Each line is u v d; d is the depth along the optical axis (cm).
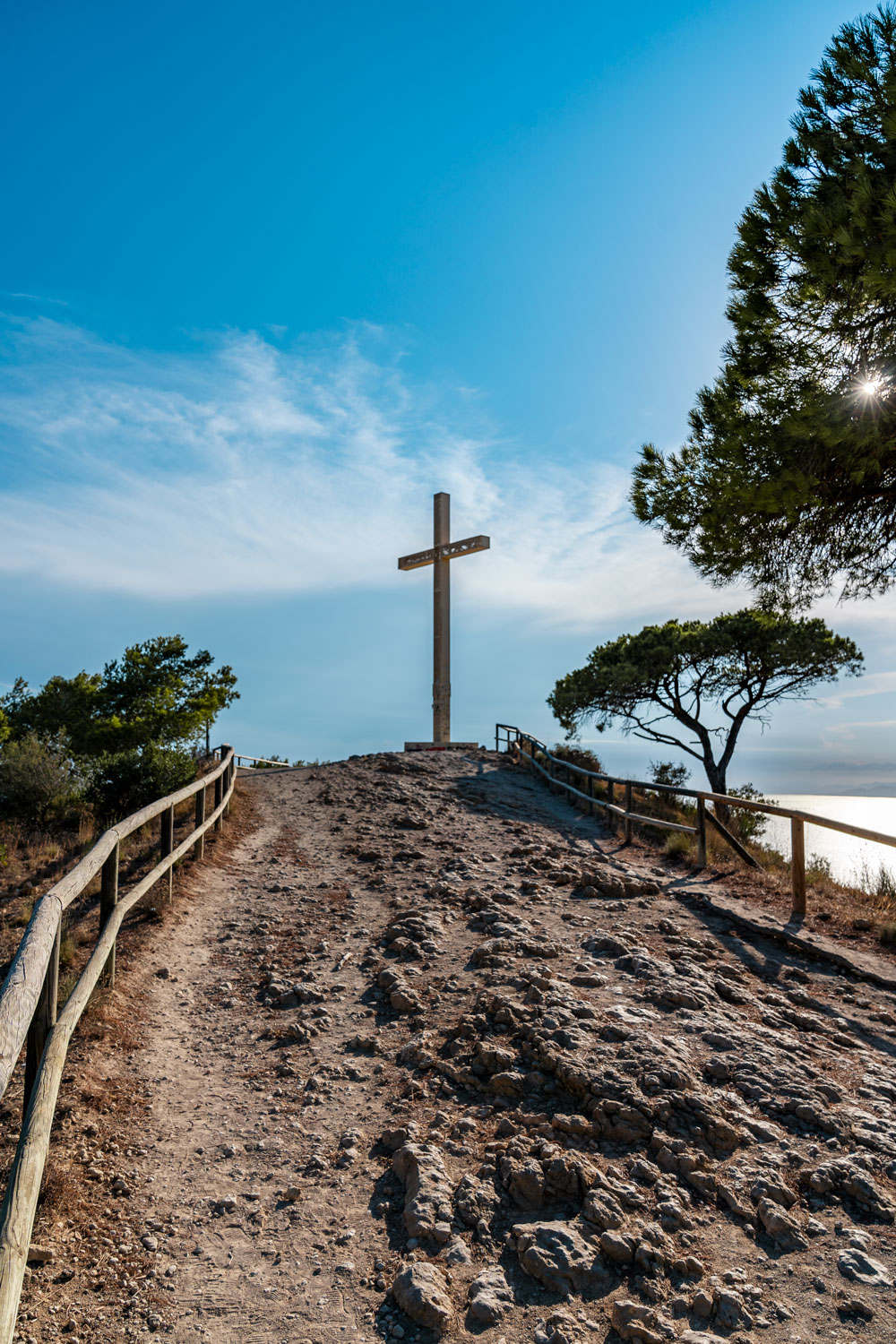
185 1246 330
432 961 657
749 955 694
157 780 1188
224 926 778
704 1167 374
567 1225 334
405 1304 293
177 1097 456
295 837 1252
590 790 1520
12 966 299
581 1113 416
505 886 902
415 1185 362
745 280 1095
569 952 663
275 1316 292
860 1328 285
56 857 998
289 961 681
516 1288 305
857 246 893
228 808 1448
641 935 720
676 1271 311
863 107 959
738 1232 337
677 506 1253
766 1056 478
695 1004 551
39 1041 361
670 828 1126
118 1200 354
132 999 572
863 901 868
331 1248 332
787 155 1040
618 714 2528
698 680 2392
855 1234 333
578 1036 482
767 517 1169
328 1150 405
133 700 3177
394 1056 502
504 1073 449
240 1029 555
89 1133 396
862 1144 395
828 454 1020
